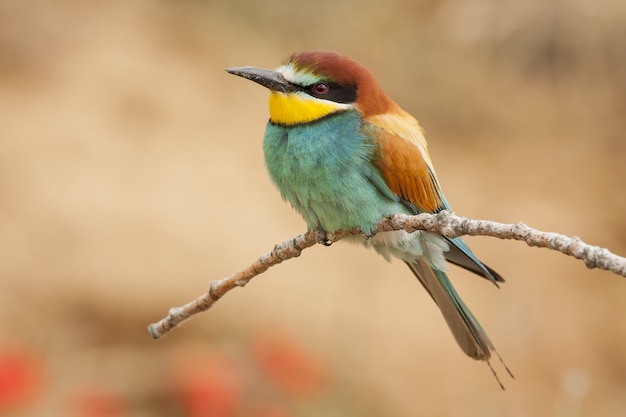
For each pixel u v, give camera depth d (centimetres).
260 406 936
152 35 1454
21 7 1373
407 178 700
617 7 1470
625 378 1292
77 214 1203
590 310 1334
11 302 1121
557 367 1256
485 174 1462
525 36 1495
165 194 1261
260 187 1317
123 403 1068
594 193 1475
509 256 1385
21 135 1268
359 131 685
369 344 1202
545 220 1404
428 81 1510
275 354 941
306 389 947
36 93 1327
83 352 1093
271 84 683
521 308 943
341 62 689
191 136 1346
